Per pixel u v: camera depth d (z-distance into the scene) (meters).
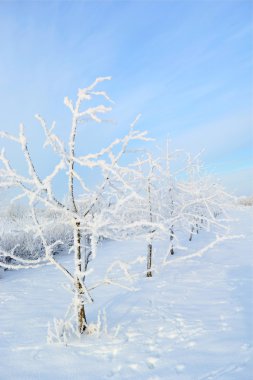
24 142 4.48
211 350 4.31
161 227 4.82
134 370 3.91
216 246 14.59
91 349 4.55
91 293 7.77
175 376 3.70
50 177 4.49
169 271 9.93
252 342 4.46
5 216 14.59
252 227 22.17
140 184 9.03
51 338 4.78
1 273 11.02
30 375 3.83
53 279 9.70
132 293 7.55
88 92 4.55
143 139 4.79
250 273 9.27
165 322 5.53
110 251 14.70
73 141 4.81
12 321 5.75
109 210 4.79
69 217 4.97
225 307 6.17
